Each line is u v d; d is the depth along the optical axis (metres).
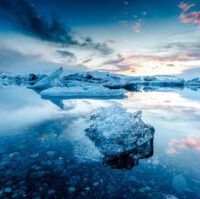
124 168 2.46
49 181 2.11
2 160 2.60
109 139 3.44
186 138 3.77
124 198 1.83
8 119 5.18
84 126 4.49
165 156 2.88
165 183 2.11
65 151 2.99
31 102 8.88
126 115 3.93
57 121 4.98
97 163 2.60
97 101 9.90
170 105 8.62
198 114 6.38
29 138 3.57
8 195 1.84
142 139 3.51
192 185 2.07
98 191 1.94
